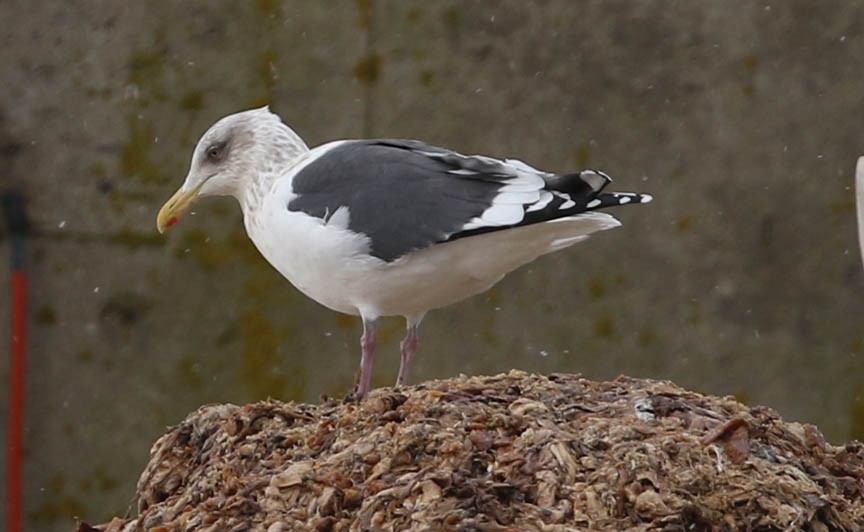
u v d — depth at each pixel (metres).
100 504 13.66
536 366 13.18
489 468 6.54
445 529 6.16
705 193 13.07
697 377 13.12
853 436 13.08
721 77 12.98
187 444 7.48
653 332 13.14
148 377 13.52
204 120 13.37
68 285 13.56
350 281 7.98
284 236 8.16
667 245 13.12
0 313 13.53
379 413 7.10
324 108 13.25
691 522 6.29
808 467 6.92
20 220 13.48
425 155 8.02
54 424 13.64
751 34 12.96
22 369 13.56
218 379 13.44
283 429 7.25
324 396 7.99
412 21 13.12
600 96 13.05
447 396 7.17
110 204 13.46
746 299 13.10
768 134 13.02
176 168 13.41
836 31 12.94
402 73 13.16
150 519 6.97
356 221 7.86
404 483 6.43
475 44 13.09
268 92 13.30
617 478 6.40
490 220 7.59
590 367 13.18
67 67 13.43
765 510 6.37
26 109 13.46
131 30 13.37
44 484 13.73
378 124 13.20
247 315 13.41
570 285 13.16
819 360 13.09
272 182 8.67
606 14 12.98
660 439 6.65
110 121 13.43
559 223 7.52
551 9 13.01
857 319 13.05
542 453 6.55
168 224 8.95
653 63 13.02
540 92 13.05
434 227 7.71
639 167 13.07
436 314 13.21
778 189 13.03
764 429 7.08
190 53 13.34
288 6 13.25
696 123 13.05
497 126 13.09
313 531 6.39
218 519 6.60
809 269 13.07
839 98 12.96
